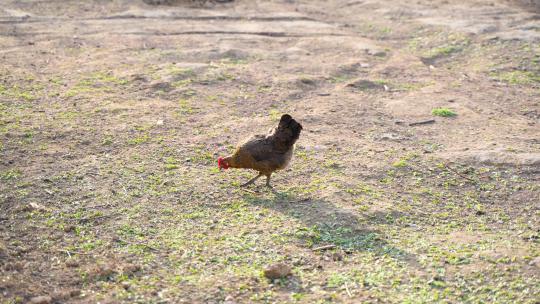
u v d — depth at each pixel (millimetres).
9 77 14250
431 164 10617
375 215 8945
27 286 7289
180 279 7480
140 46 16734
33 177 9875
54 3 20859
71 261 7766
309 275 7586
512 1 22047
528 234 8539
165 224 8695
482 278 7480
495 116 12969
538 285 7328
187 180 9922
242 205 9227
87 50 16375
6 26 18188
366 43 17641
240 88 14102
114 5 21000
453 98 13867
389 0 22578
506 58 16438
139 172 10148
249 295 7188
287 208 9141
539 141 11617
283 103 13359
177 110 12758
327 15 21266
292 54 16516
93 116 12297
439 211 9195
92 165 10336
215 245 8180
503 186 9930
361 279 7488
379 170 10367
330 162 10617
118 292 7238
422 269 7676
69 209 9008
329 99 13656
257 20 20062
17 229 8461
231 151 10969
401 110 13086
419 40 18234
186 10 20766
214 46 16828
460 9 21000
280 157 9469
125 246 8156
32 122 11906
